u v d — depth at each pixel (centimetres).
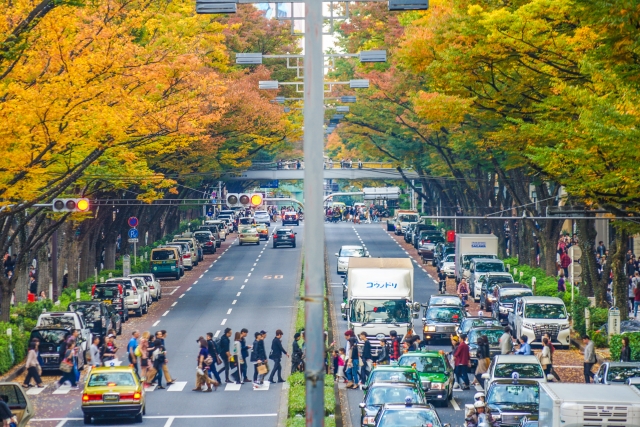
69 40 4903
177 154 10825
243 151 12212
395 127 12431
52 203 5897
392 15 11450
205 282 11912
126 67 5347
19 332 7050
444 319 7675
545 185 10112
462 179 12744
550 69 5516
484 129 8131
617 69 3662
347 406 5497
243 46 13162
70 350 6081
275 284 11475
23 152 4747
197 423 5034
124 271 10669
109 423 5078
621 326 7312
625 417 3497
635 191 4681
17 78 4766
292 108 12962
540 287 9406
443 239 14012
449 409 5397
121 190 10494
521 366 5091
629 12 3338
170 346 7538
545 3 5147
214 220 19038
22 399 4566
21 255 7419
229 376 6519
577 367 6750
